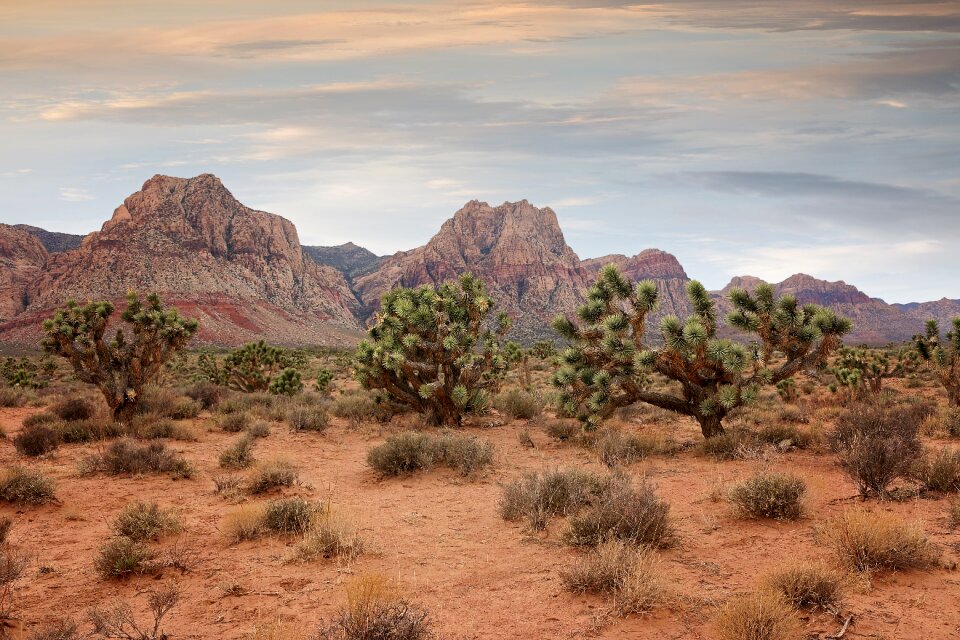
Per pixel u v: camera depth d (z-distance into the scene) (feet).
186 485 37.91
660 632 16.69
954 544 22.40
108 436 55.16
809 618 16.97
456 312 67.87
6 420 69.41
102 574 22.27
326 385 115.34
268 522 27.48
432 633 16.65
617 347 50.62
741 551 23.18
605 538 23.72
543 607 18.69
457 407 67.00
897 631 16.05
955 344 69.72
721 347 46.98
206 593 20.57
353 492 36.55
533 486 30.76
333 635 15.49
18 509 31.30
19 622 18.28
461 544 25.84
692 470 39.37
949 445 44.47
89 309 62.34
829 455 40.73
